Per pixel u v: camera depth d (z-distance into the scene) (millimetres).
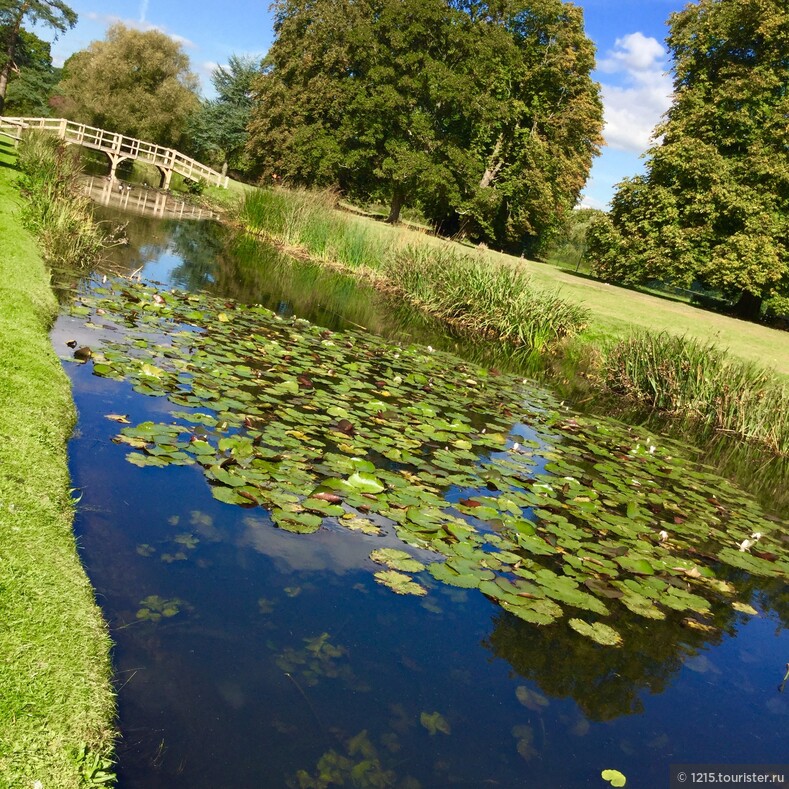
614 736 2320
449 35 25828
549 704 2416
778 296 19375
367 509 3496
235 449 3764
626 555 3684
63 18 40062
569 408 7574
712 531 4496
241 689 2100
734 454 7512
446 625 2736
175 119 40094
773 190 19844
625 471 5496
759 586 3949
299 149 28625
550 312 11711
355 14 27578
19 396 3410
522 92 28672
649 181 22859
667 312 16281
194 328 6555
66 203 9297
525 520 3768
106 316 6102
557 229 35938
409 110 27500
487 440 5230
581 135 29750
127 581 2479
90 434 3596
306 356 6539
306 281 12828
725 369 9156
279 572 2816
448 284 12484
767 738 2498
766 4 20156
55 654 1858
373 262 15555
